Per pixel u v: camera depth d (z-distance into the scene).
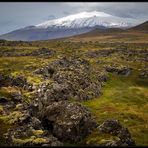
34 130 64.81
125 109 98.12
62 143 63.00
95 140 64.75
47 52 177.50
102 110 94.69
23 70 114.00
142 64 193.88
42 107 77.75
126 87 135.62
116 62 191.25
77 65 137.50
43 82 95.00
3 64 130.75
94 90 113.50
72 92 100.62
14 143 59.94
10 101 79.12
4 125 65.75
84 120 68.19
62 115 69.12
